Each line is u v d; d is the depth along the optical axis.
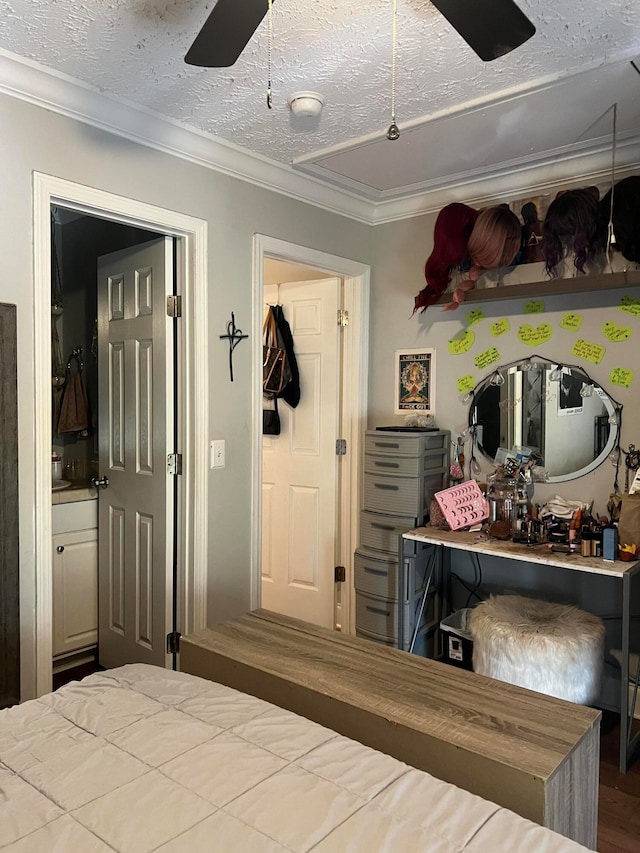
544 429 2.84
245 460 2.78
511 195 2.91
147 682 1.49
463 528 2.80
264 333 3.60
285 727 1.27
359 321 3.38
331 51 1.86
